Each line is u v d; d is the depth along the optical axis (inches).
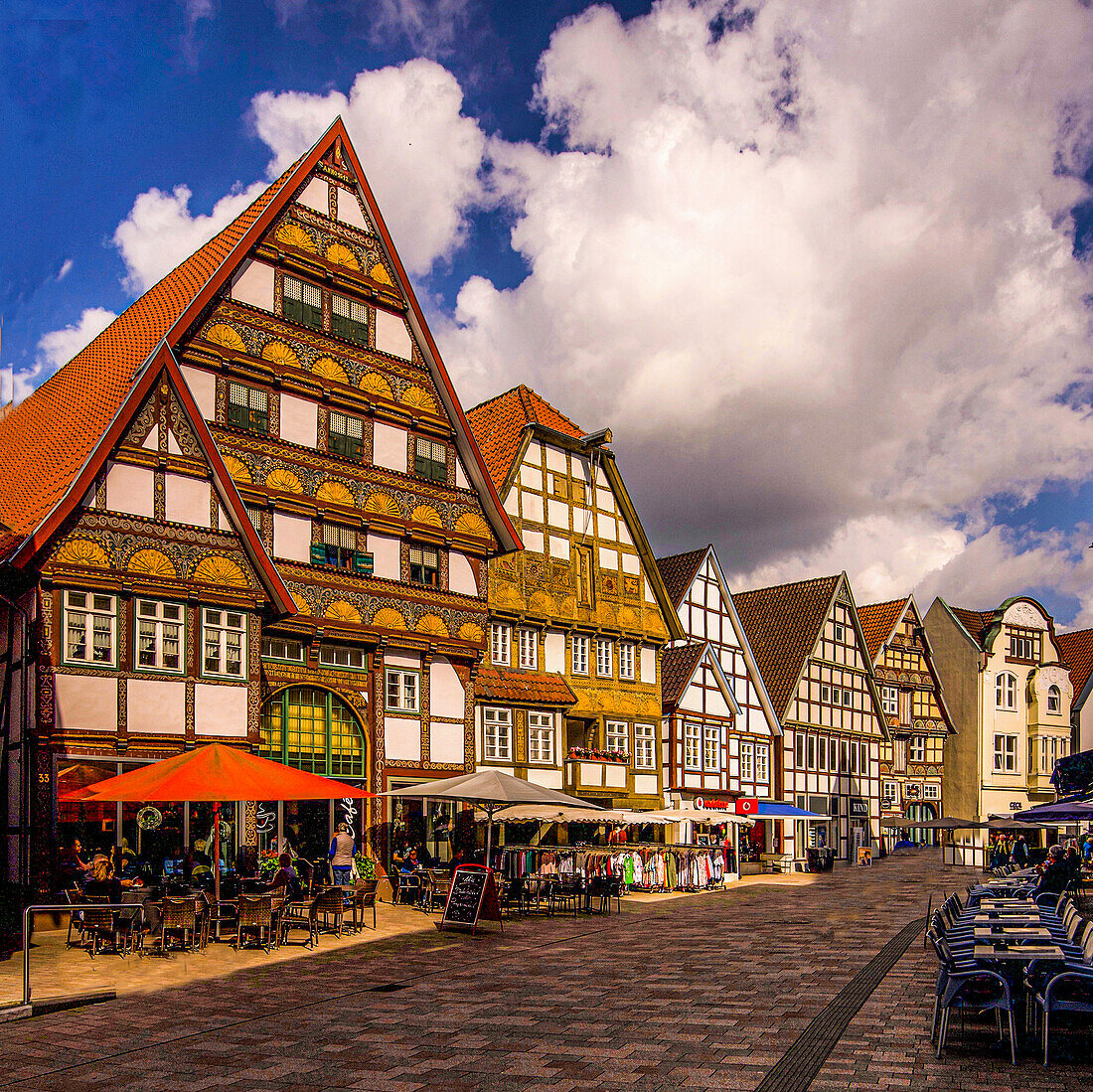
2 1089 328.8
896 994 462.9
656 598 1343.5
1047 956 356.5
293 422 907.4
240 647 807.1
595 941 677.9
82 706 711.1
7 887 679.7
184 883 670.5
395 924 744.3
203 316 855.1
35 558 704.4
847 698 1974.7
